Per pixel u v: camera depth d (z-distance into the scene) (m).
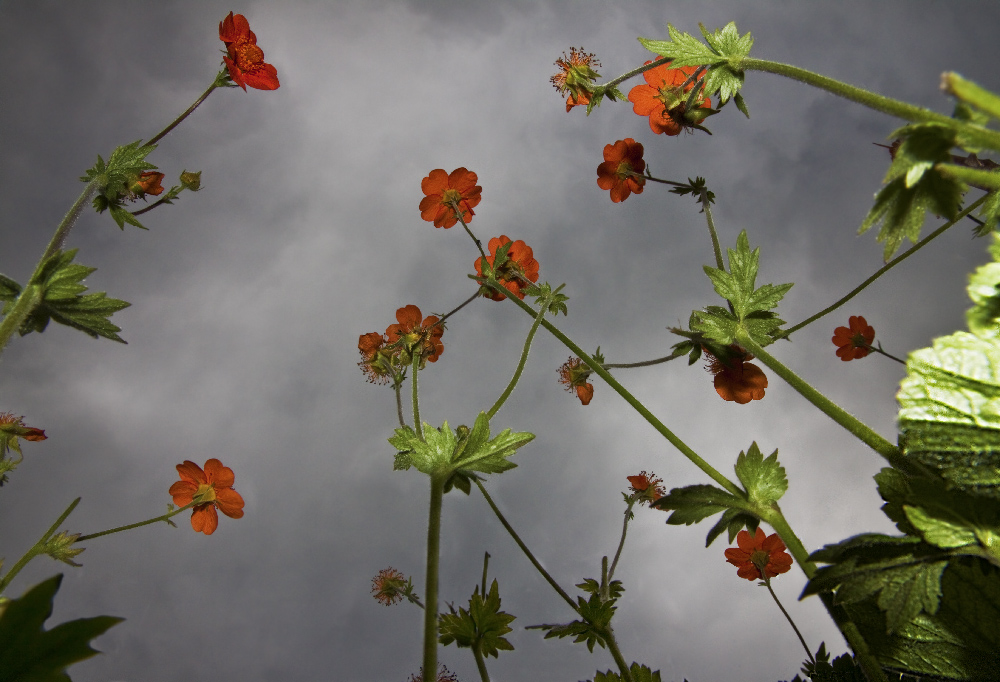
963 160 0.25
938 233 0.33
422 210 0.44
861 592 0.20
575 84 0.41
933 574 0.20
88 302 0.28
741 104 0.29
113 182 0.33
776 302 0.30
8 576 0.32
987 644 0.23
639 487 0.47
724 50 0.30
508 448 0.28
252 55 0.39
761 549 0.41
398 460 0.29
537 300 0.41
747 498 0.26
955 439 0.19
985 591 0.23
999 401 0.19
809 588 0.21
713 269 0.30
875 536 0.21
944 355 0.20
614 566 0.37
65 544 0.33
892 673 0.24
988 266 0.19
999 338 0.20
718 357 0.35
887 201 0.21
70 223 0.31
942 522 0.19
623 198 0.45
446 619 0.29
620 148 0.44
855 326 0.53
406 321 0.43
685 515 0.27
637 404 0.30
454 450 0.29
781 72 0.27
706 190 0.39
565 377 0.52
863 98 0.23
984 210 0.25
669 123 0.39
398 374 0.43
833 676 0.31
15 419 0.39
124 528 0.40
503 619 0.29
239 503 0.45
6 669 0.14
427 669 0.24
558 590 0.36
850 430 0.25
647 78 0.40
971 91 0.14
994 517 0.19
